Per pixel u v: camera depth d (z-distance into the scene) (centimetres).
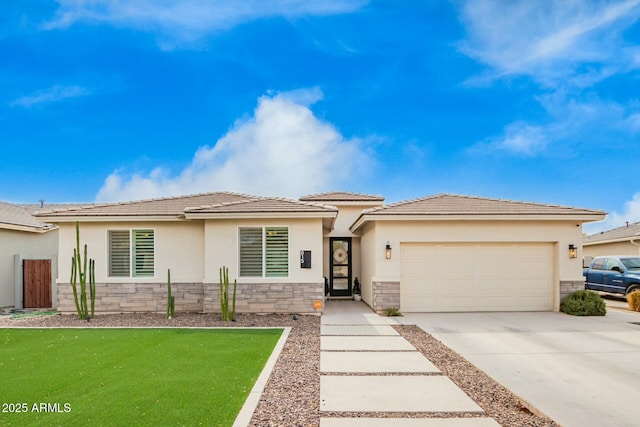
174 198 1549
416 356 799
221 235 1325
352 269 1895
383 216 1332
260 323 1159
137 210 1405
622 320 1208
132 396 575
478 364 748
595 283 1870
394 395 588
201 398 569
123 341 921
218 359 770
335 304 1616
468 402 564
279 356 794
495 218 1327
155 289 1377
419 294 1360
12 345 888
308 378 661
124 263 1393
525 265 1370
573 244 1360
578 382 653
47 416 509
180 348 855
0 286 1608
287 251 1321
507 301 1364
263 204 1345
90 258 1377
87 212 1384
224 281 1246
